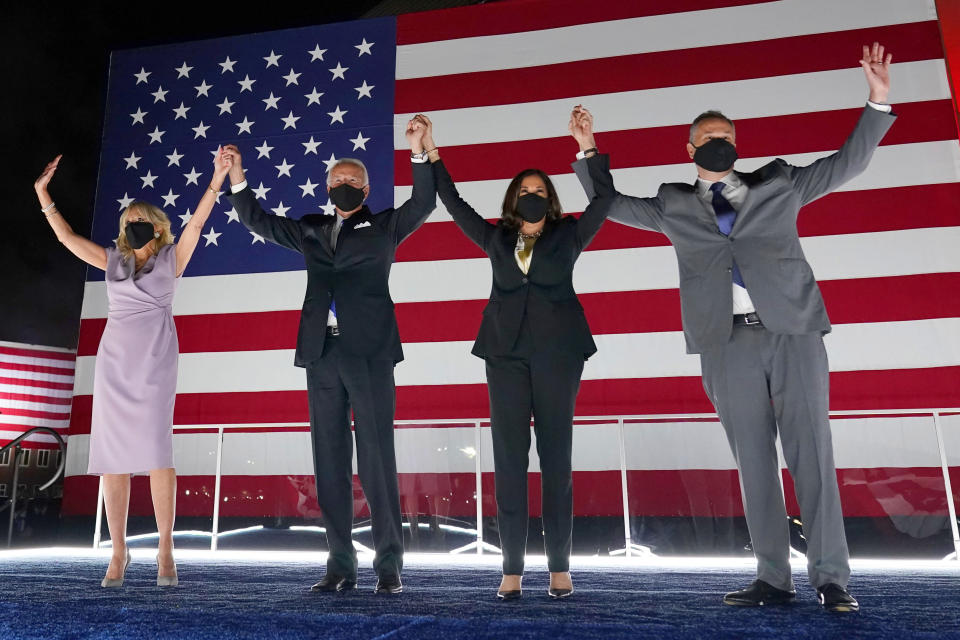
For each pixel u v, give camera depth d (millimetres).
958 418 3773
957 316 3969
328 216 2652
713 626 1523
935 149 4184
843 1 4500
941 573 2820
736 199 2176
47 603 1898
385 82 4938
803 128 4367
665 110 4543
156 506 2477
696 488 3922
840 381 4012
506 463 2201
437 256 4559
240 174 2682
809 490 1972
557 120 4652
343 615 1662
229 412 4570
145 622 1578
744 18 4594
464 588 2334
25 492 6531
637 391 4195
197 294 4770
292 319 4656
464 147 4715
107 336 2625
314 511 4277
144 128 5133
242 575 2736
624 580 2586
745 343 2068
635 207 2309
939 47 4312
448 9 4977
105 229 4992
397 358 2438
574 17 4805
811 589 2277
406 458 4164
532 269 2289
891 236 4129
